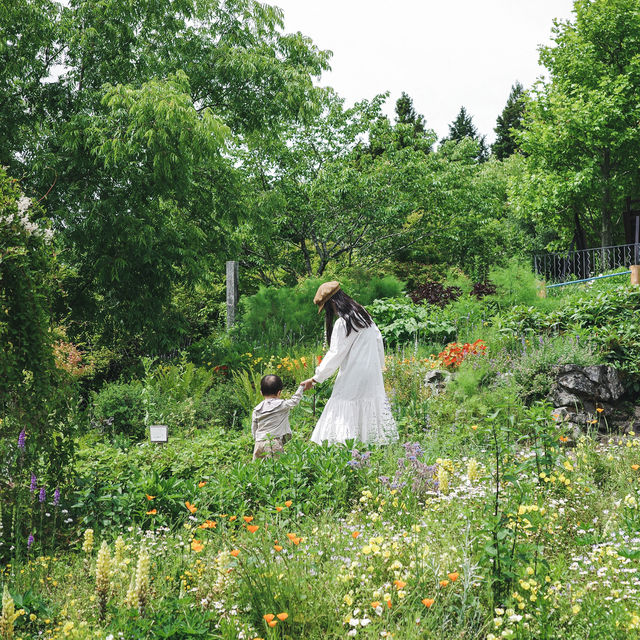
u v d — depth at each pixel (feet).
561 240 81.76
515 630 8.14
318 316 38.96
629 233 72.64
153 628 8.15
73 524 12.65
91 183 33.09
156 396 26.05
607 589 9.22
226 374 32.07
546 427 11.38
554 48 72.18
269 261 66.18
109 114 32.63
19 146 32.32
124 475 14.26
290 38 44.39
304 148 65.26
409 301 39.68
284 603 8.66
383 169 65.87
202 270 37.73
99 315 35.53
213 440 18.80
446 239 76.13
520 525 9.68
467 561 8.89
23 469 13.02
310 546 10.70
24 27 32.55
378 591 8.68
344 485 13.75
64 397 13.69
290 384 28.48
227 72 41.11
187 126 31.37
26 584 10.01
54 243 13.88
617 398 22.30
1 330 12.51
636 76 66.54
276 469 14.48
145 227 32.63
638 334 24.38
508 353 26.12
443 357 27.30
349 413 17.89
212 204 39.40
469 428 18.30
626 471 14.74
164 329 36.24
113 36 34.96
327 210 64.80
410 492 13.21
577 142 70.08
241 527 12.14
